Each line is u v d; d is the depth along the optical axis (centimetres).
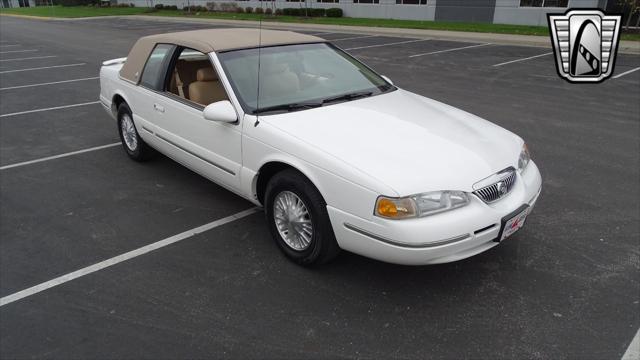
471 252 298
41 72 1246
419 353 271
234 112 364
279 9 3147
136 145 548
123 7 4678
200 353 273
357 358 268
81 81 1109
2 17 4050
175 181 515
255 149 355
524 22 2178
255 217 432
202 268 355
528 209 322
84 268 358
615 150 593
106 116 786
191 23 2836
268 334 287
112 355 273
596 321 293
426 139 328
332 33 2120
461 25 2216
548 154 583
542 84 1004
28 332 292
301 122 348
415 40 1827
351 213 297
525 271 344
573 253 366
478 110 789
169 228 415
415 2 2544
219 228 413
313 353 272
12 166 565
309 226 336
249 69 398
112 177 528
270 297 321
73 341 284
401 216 279
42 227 420
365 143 319
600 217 422
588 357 266
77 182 515
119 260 368
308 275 344
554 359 264
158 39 489
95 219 433
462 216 286
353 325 293
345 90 413
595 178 509
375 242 290
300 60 431
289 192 340
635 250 369
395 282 334
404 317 299
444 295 320
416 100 416
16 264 364
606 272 342
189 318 302
